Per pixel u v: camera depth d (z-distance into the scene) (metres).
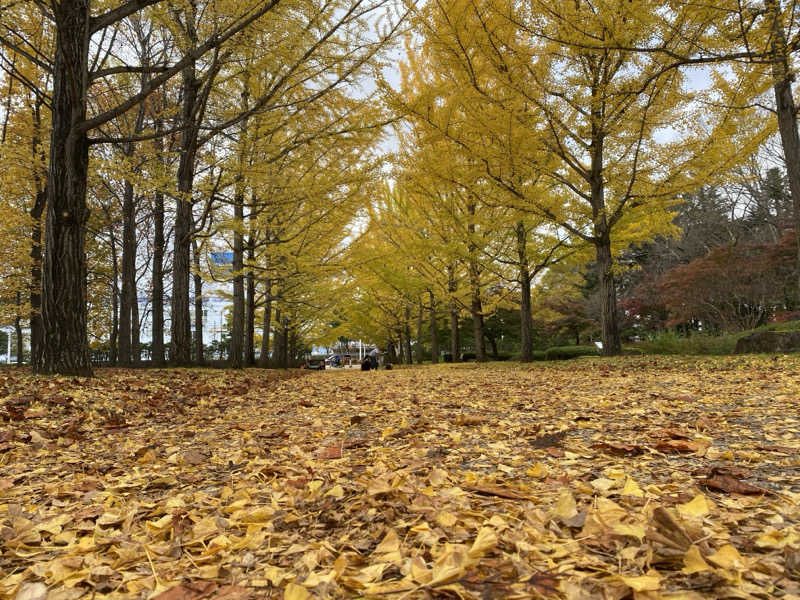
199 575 1.16
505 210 12.41
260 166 8.53
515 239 13.41
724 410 3.42
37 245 12.04
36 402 4.42
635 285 28.86
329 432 3.28
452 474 1.99
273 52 7.73
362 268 14.78
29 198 13.63
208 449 2.92
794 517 1.30
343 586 1.04
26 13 9.07
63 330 6.34
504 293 16.02
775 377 5.45
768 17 6.37
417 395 5.46
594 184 10.23
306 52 8.19
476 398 4.95
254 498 1.84
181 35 7.70
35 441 3.19
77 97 6.41
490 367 12.46
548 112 8.76
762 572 0.97
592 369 8.77
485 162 9.34
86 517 1.71
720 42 7.09
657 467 1.96
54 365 6.27
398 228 15.01
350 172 9.54
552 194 11.03
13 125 12.26
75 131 6.44
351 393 6.17
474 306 15.89
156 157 10.89
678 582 0.96
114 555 1.37
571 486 1.72
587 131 9.22
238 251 12.38
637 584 0.86
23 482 2.32
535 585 0.93
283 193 9.48
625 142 9.05
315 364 30.59
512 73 8.51
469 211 13.90
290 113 9.05
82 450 3.05
